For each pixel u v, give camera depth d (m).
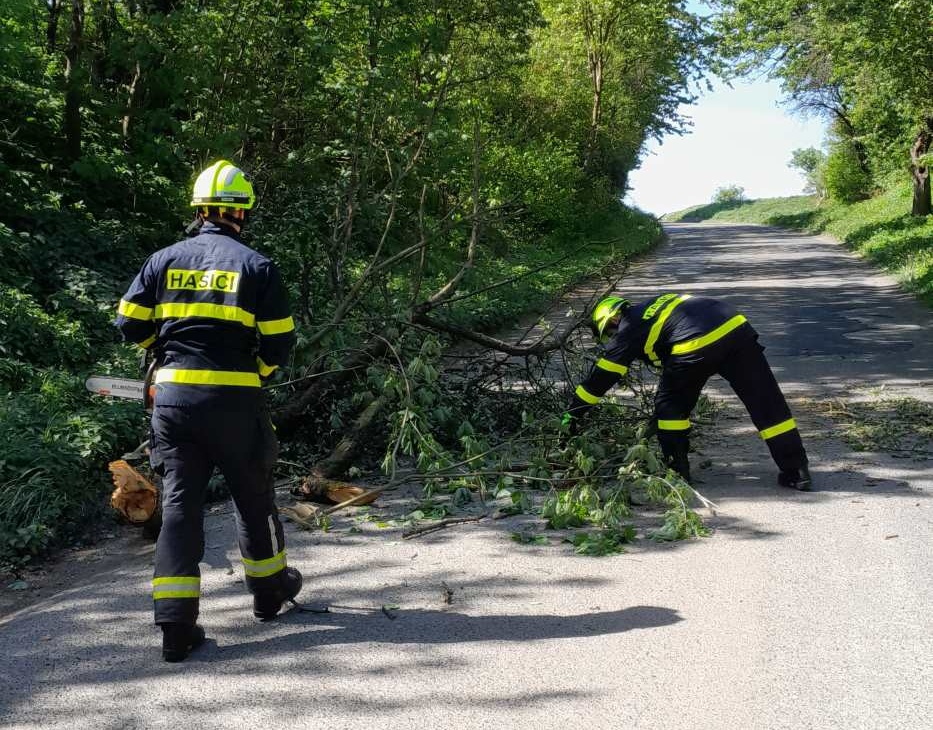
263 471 3.93
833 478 6.10
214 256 3.84
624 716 3.22
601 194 34.31
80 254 10.30
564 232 30.19
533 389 7.67
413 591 4.42
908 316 14.36
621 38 34.69
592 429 6.61
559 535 5.21
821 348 11.66
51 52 14.44
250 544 3.98
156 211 12.95
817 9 24.22
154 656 3.78
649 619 4.01
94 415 6.74
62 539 5.45
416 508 5.75
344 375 6.69
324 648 3.81
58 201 11.09
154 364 4.04
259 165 10.98
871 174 42.97
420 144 10.18
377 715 3.25
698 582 4.41
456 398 7.00
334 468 6.10
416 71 11.80
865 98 27.48
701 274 22.94
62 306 9.08
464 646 3.79
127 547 5.37
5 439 5.98
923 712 3.21
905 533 4.99
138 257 11.19
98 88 12.59
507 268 18.48
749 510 5.49
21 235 9.90
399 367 6.74
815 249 30.86
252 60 11.23
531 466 6.09
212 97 11.02
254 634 3.97
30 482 5.52
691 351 5.73
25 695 3.45
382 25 11.45
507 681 3.48
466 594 4.36
